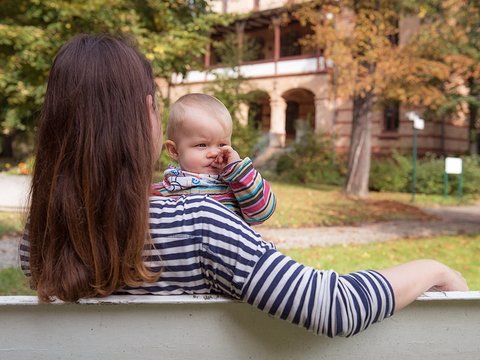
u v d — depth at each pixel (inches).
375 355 45.0
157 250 44.4
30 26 350.0
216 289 44.9
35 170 47.7
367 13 563.8
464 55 616.1
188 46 368.8
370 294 42.1
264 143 1040.8
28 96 394.3
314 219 424.2
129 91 46.1
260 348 44.1
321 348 44.6
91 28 342.6
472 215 502.6
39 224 46.9
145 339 43.3
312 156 875.4
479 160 746.2
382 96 621.3
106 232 43.7
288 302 40.6
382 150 943.0
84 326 43.4
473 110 839.7
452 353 44.9
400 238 348.5
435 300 44.3
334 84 625.6
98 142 44.3
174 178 56.1
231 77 812.6
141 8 381.7
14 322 43.3
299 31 1216.8
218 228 43.6
